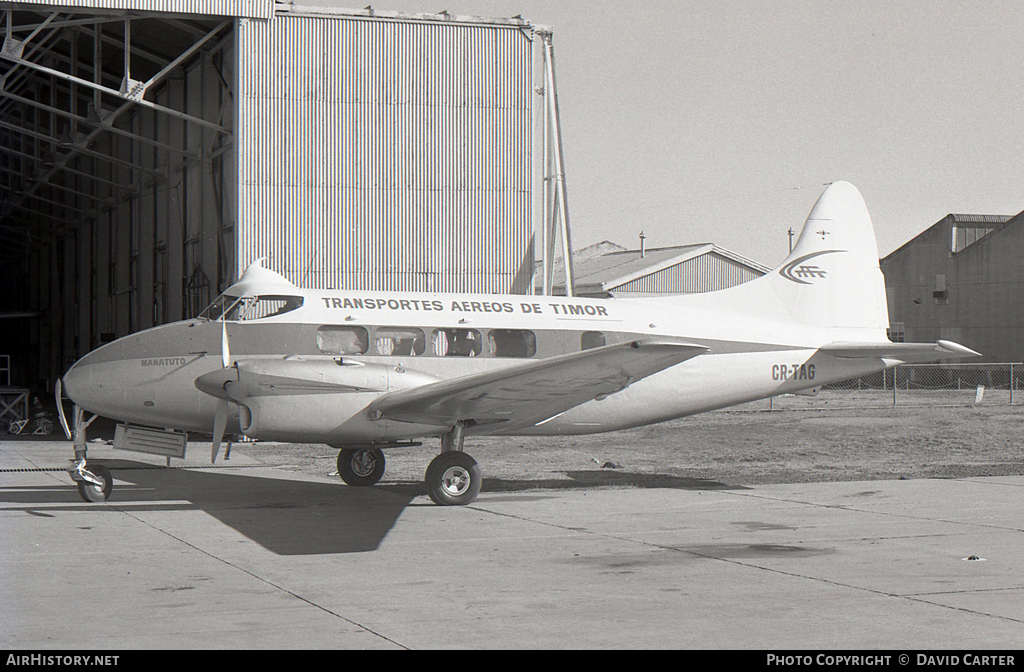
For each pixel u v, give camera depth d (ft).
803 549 34.76
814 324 57.26
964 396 135.23
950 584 28.86
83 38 103.30
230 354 46.42
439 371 48.73
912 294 185.98
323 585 28.60
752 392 55.01
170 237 108.99
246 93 79.36
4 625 23.84
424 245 82.74
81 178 147.74
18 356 202.18
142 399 46.85
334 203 81.10
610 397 52.24
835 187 58.90
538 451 72.13
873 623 24.31
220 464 64.85
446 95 83.25
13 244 204.44
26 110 135.64
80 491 46.93
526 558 33.01
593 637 22.99
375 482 53.72
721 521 41.45
